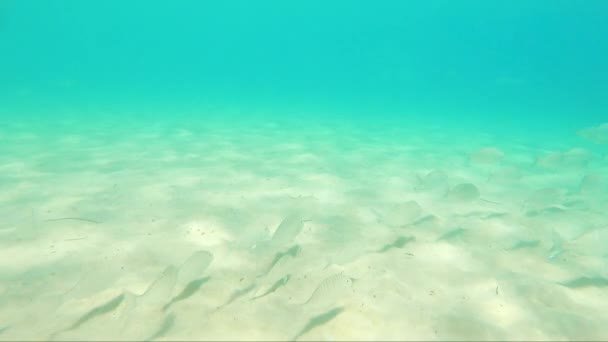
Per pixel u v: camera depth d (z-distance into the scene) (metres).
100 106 10.47
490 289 1.69
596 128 3.08
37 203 2.54
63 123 6.70
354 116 10.67
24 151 4.18
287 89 27.94
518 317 1.50
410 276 1.77
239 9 66.81
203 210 2.52
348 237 2.18
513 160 4.82
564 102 26.05
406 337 1.36
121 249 1.92
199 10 67.62
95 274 1.63
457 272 1.83
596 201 3.02
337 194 3.01
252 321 1.40
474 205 2.84
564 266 1.91
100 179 3.18
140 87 22.17
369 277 1.74
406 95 27.81
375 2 56.84
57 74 32.56
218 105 12.45
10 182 3.00
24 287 1.56
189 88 23.30
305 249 2.00
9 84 18.91
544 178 3.82
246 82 35.25
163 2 61.00
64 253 1.85
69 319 1.38
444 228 2.37
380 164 4.22
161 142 5.13
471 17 52.59
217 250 1.96
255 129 6.88
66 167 3.55
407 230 2.32
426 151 5.27
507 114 14.10
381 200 2.90
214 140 5.44
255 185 3.17
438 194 3.10
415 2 53.44
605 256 2.01
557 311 1.55
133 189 2.93
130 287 1.60
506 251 2.07
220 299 1.53
